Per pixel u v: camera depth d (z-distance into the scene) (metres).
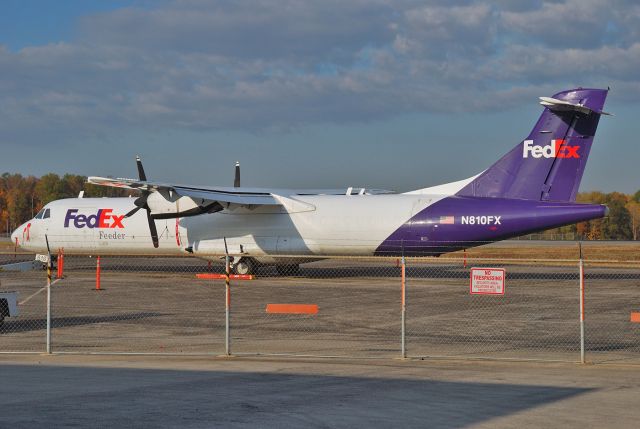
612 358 18.80
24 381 15.39
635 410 12.95
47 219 47.94
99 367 17.14
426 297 32.44
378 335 22.84
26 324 25.09
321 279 41.66
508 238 39.12
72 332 23.45
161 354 19.02
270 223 42.88
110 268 52.16
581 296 18.12
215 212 43.44
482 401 13.62
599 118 37.28
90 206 47.59
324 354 19.41
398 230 40.50
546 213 37.72
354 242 41.41
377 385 15.09
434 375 16.23
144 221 45.88
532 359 18.41
